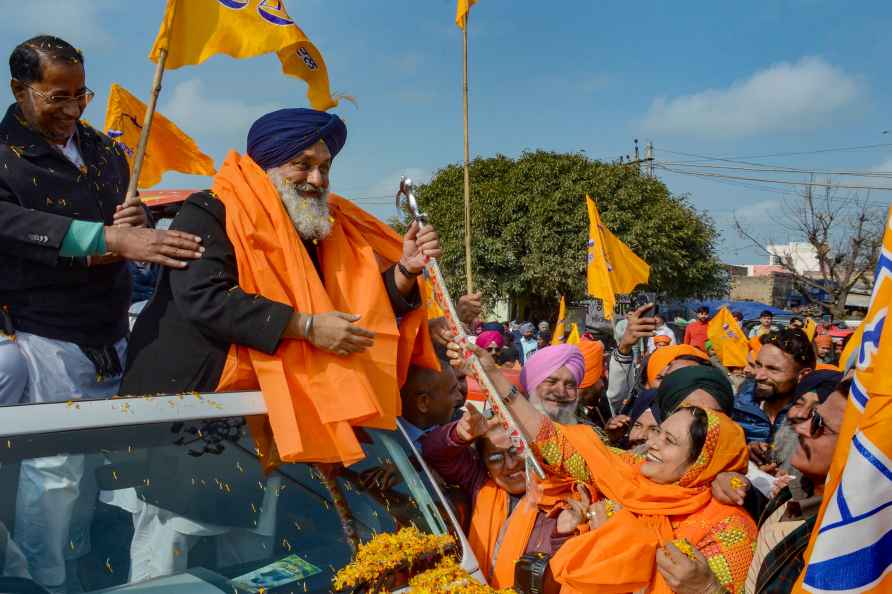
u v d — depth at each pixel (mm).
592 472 3043
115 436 2330
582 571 2670
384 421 2805
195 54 3369
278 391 2598
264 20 3488
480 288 28375
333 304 2965
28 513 2164
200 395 2533
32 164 3027
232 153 3021
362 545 2506
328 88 3777
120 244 2764
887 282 1959
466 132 4250
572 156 28891
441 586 2389
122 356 3383
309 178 2967
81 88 3059
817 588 1898
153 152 5059
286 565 2404
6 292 2990
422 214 3197
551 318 30812
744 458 2893
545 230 27672
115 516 2275
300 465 2576
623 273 7309
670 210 28844
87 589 2195
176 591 2242
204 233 2797
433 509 2732
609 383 5633
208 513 2389
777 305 47906
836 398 2537
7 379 2949
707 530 2773
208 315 2670
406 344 3273
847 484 1869
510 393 3217
